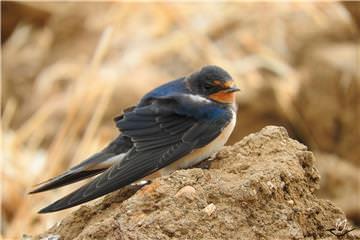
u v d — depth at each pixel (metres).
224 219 7.42
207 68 9.38
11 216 13.35
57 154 12.78
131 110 9.01
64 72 17.58
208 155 8.79
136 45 17.22
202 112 8.85
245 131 16.23
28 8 19.72
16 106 17.98
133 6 16.62
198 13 17.27
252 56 16.62
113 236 7.43
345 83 16.72
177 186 7.63
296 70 17.11
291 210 7.55
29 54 19.11
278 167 7.71
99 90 13.24
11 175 13.54
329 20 17.64
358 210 15.32
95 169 8.66
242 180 7.60
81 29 19.05
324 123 16.70
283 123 16.48
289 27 17.48
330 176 15.84
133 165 8.38
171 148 8.60
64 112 16.06
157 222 7.35
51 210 7.92
